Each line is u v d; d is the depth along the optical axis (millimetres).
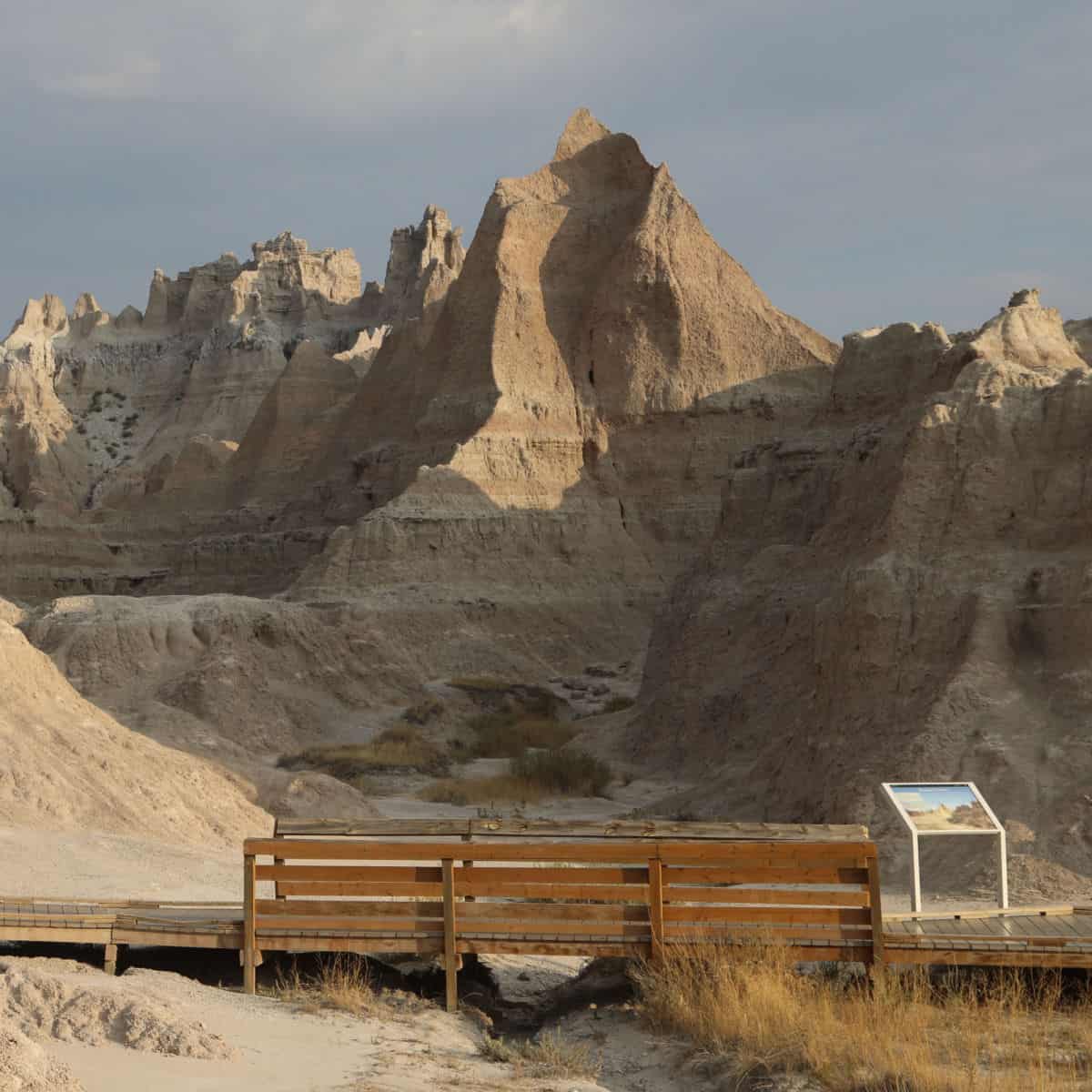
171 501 105562
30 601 98750
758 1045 11539
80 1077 9648
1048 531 28688
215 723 49844
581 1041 12734
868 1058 11141
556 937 13727
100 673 54281
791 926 13625
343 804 31594
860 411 52969
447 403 83688
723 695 39594
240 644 56500
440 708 55562
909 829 16438
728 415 82625
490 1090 10547
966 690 26344
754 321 85938
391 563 73688
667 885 13758
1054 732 25203
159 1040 10703
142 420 155000
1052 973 13930
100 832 21328
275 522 95062
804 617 36344
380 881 13953
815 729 29688
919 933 14375
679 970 13078
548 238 87500
